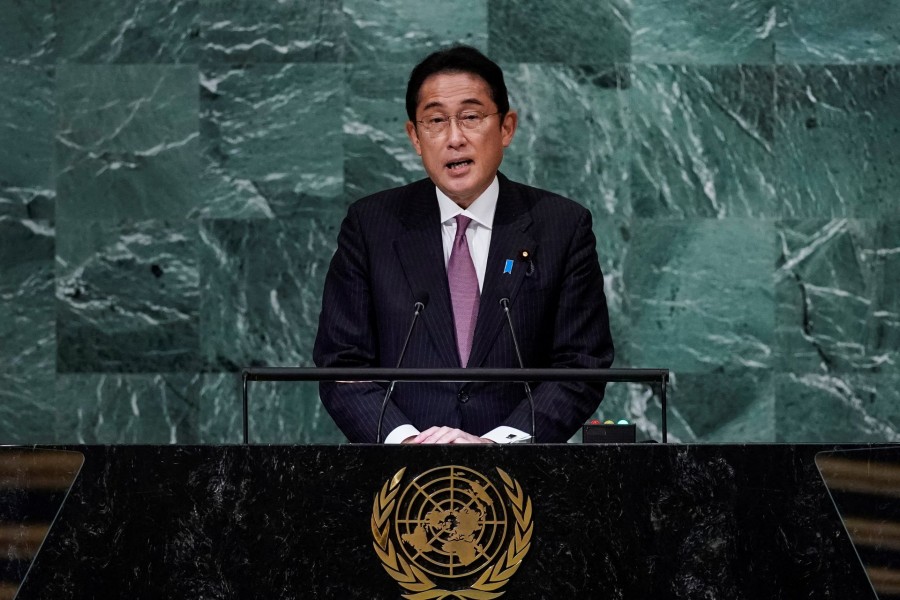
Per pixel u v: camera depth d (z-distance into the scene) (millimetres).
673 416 19484
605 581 8406
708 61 19719
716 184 19672
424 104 11555
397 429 10742
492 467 8516
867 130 19672
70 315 19547
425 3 19688
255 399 19500
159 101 19672
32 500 8602
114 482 8562
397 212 12117
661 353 19562
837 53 19703
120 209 19641
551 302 11688
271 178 19672
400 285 11703
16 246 19562
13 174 19609
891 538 8398
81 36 19688
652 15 19750
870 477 8438
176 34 19688
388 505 8469
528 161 19625
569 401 11125
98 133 19656
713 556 8398
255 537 8477
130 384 19531
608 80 19688
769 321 19547
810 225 19609
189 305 19578
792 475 8438
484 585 8391
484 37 19688
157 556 8484
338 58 19688
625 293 19609
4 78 19625
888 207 19594
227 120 19672
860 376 19453
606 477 8484
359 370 9320
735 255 19625
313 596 8414
